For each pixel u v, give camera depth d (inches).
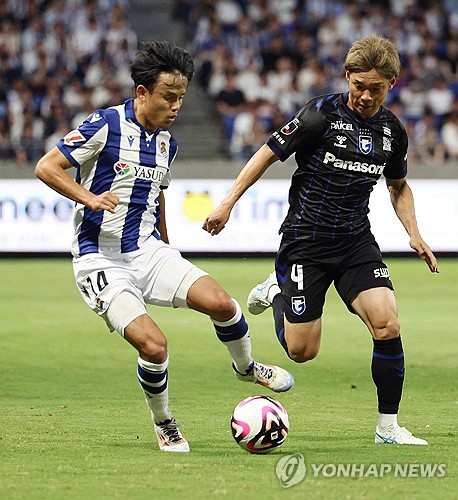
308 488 648.4
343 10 3319.4
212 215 831.7
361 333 1556.3
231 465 721.6
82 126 797.2
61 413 975.6
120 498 616.4
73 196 776.3
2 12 3193.9
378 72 786.2
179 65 791.1
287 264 869.8
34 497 618.5
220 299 798.5
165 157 829.8
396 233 2527.1
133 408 1011.3
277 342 1469.0
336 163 826.8
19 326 1588.3
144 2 3447.3
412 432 874.8
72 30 3198.8
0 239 2529.5
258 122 3031.5
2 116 2982.3
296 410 1007.6
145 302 818.8
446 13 3339.1
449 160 2957.7
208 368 1272.1
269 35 3248.0
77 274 817.5
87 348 1411.2
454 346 1441.9
